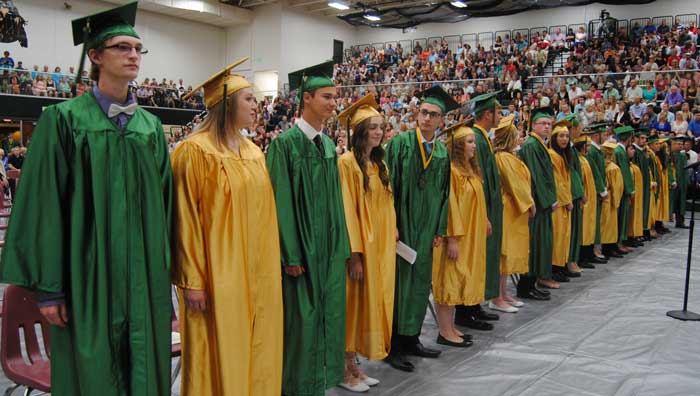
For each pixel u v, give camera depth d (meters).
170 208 2.10
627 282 6.13
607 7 19.27
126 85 1.96
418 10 20.19
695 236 9.79
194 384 2.16
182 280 2.10
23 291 2.45
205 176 2.18
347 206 2.98
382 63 22.42
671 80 12.48
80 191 1.82
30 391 2.33
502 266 4.91
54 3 18.72
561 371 3.52
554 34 19.83
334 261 2.77
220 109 2.28
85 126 1.85
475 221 3.96
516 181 4.79
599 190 7.00
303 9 23.12
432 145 3.55
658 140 10.08
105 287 1.84
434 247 3.77
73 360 1.84
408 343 3.75
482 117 4.42
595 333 4.32
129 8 1.90
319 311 2.70
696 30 16.34
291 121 15.59
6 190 9.79
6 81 14.20
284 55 22.48
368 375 3.39
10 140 17.23
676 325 4.55
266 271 2.36
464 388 3.22
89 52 1.90
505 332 4.32
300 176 2.66
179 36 22.55
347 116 3.21
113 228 1.86
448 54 21.12
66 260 1.83
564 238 5.87
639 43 17.39
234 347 2.15
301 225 2.64
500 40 20.53
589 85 13.27
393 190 3.54
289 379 2.68
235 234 2.19
